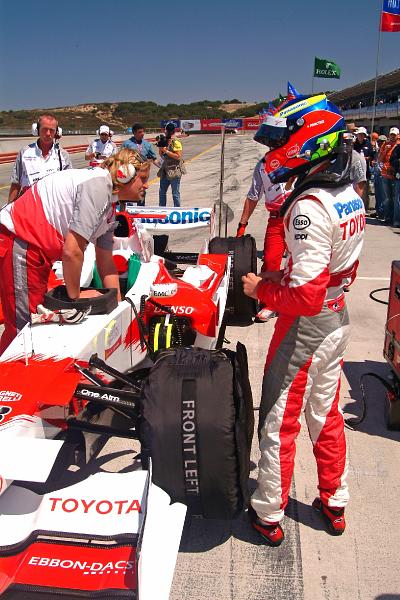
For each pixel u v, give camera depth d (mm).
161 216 6438
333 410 2799
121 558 2168
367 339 5574
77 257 3064
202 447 2473
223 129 6520
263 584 2635
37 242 3305
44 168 6266
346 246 2465
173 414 2475
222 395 2494
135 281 3947
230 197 16312
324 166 2502
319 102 2467
